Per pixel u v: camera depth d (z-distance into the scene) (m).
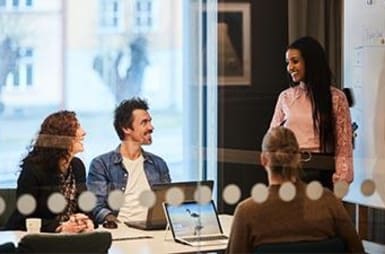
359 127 3.79
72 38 5.36
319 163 3.15
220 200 3.23
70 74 5.31
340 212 2.80
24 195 3.21
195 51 5.35
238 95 5.00
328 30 4.54
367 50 4.30
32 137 3.90
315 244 2.70
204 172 4.25
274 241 2.68
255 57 4.98
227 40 5.19
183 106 5.27
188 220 3.18
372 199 3.15
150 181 3.59
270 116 4.67
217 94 5.10
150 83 5.43
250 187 3.09
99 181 3.44
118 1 5.48
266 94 4.83
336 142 3.50
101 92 5.34
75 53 5.36
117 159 3.61
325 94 3.76
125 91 5.41
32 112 5.07
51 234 2.71
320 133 3.45
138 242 3.08
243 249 2.70
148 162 3.72
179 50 5.43
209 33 5.29
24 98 5.13
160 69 5.45
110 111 4.95
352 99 3.94
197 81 5.29
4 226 3.10
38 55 5.26
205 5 5.31
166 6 5.50
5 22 5.21
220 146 4.80
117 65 5.43
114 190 3.43
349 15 4.50
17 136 4.61
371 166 3.47
